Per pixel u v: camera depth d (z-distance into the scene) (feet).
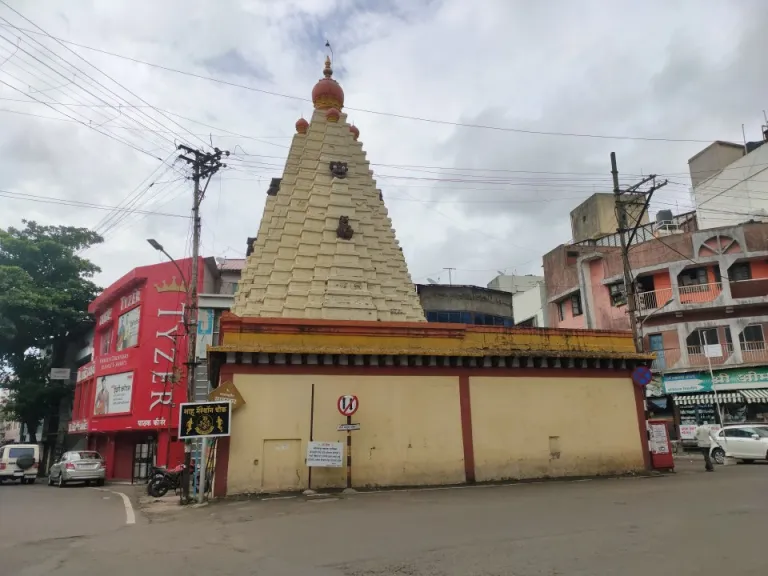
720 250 106.52
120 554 27.04
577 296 128.88
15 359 123.24
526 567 21.83
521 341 60.75
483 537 27.53
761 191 115.65
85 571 23.65
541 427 59.41
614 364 64.39
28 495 63.93
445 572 21.58
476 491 48.32
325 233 63.93
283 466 50.31
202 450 47.93
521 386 59.72
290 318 53.47
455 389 57.06
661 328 109.91
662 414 109.19
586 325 121.19
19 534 33.88
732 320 104.42
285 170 75.20
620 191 76.54
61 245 122.72
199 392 90.38
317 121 72.79
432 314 123.13
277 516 37.06
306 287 61.72
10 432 224.12
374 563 23.26
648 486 48.73
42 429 146.92
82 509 47.52
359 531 30.32
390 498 44.62
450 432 55.62
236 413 50.37
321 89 74.23
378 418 53.67
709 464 64.54
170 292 95.81
